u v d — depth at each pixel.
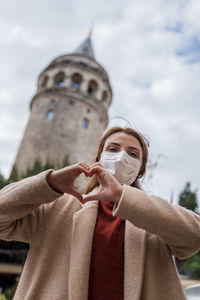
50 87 35.34
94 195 1.42
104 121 37.06
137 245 1.45
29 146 30.83
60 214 1.68
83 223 1.54
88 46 43.84
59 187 1.42
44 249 1.53
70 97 34.44
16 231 1.61
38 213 1.68
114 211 1.35
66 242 1.54
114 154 1.79
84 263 1.37
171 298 1.33
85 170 1.44
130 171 1.73
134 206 1.29
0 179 21.30
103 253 1.46
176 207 1.46
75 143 31.59
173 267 1.46
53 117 32.81
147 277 1.36
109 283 1.38
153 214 1.29
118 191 1.36
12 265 20.44
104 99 38.44
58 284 1.39
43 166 27.52
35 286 1.41
